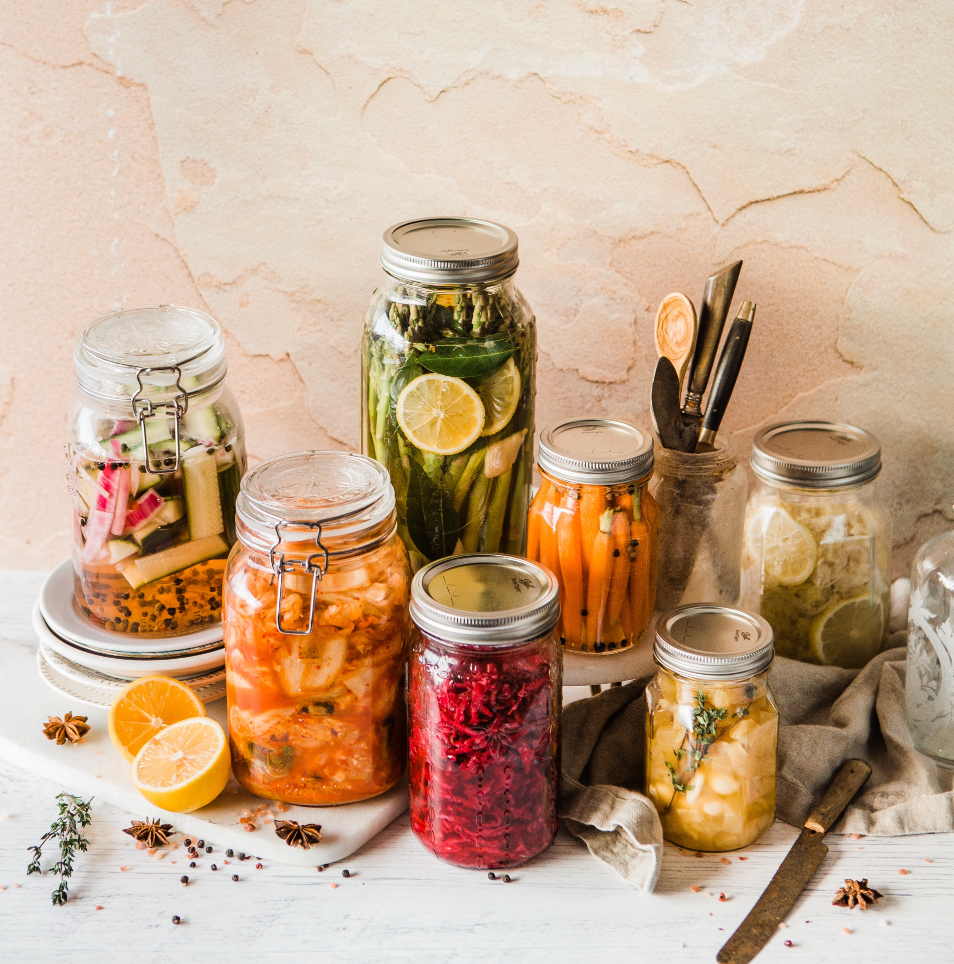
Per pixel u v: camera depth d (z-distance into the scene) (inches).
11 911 31.5
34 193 43.7
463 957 29.9
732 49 38.9
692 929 30.9
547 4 38.9
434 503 36.8
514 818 32.5
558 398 45.1
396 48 40.1
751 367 43.6
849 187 40.4
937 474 44.6
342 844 33.4
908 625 40.0
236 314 45.1
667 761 33.6
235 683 33.9
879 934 30.6
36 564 51.4
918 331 42.3
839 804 34.9
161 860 33.7
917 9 37.7
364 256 43.5
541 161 41.3
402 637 34.4
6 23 40.8
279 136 41.9
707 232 41.6
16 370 47.1
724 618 34.7
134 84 41.6
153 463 36.0
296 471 34.6
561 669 33.4
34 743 37.4
